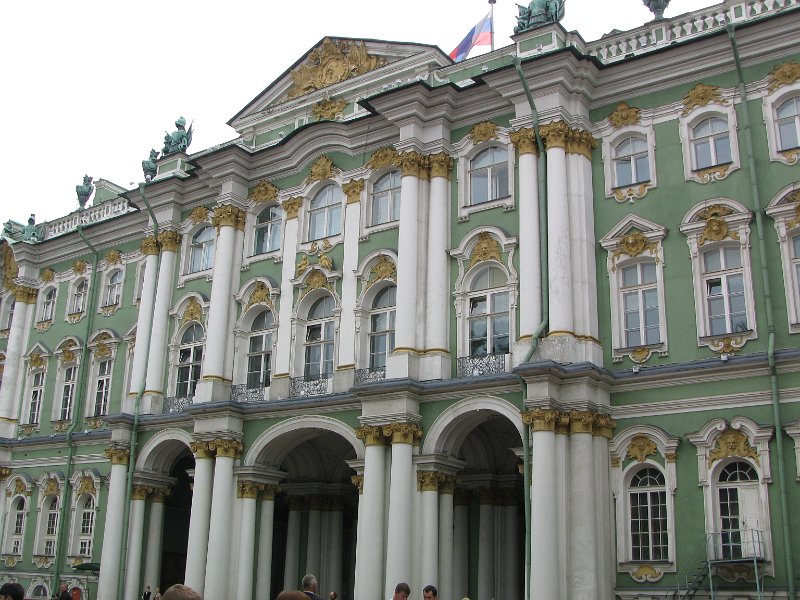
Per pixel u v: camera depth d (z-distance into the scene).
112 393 34.78
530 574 21.70
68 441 34.84
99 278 37.12
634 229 24.02
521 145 25.19
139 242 36.06
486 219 25.92
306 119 31.80
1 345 39.88
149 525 31.25
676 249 23.31
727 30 22.98
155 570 30.91
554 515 21.80
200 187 33.00
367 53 30.94
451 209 26.72
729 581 20.53
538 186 24.78
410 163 26.97
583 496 21.91
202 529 28.12
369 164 28.67
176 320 32.41
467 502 28.98
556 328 23.28
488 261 25.56
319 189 30.14
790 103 22.89
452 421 24.42
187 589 6.13
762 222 22.25
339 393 26.67
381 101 27.56
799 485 20.28
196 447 28.81
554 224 24.02
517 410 23.38
